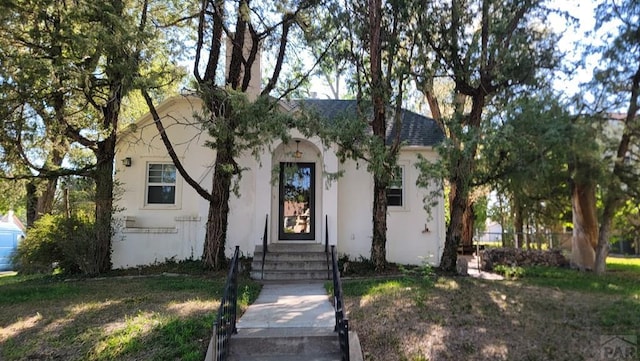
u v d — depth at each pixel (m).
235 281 5.86
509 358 5.12
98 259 11.20
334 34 10.55
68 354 5.25
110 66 8.54
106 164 11.66
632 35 9.72
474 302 6.94
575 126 9.16
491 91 10.44
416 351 5.28
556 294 7.59
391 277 10.05
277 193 12.47
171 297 7.51
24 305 7.21
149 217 13.18
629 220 12.71
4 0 7.82
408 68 10.25
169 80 10.27
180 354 5.12
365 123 9.46
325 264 10.65
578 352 5.20
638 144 10.17
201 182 12.40
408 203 13.08
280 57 11.16
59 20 8.84
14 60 8.05
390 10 10.27
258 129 8.58
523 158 9.41
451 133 9.92
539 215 15.46
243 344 5.36
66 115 10.88
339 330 5.20
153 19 11.20
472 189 10.92
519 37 9.73
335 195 12.07
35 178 11.23
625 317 6.11
